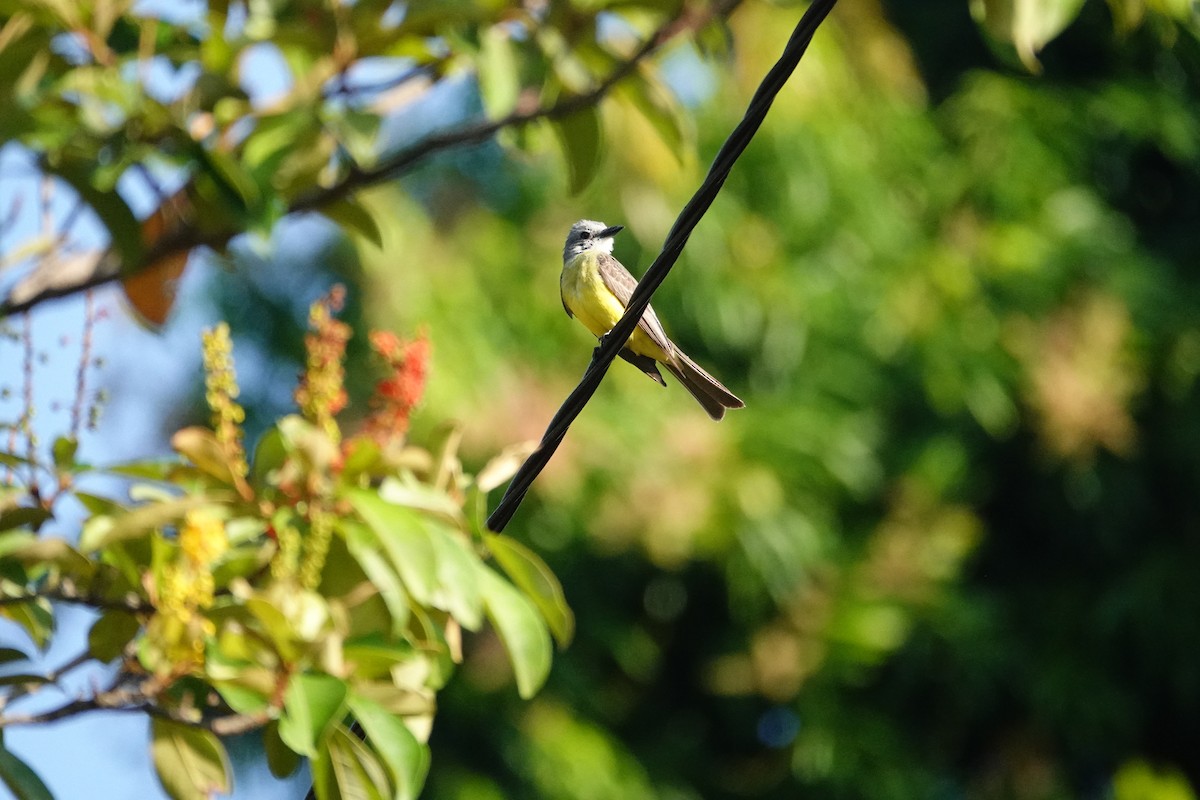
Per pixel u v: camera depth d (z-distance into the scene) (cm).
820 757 1543
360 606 555
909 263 1606
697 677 1695
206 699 585
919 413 1636
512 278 1530
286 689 520
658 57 793
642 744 1667
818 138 1562
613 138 1394
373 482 580
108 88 632
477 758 1531
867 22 1692
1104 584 1692
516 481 609
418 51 743
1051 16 669
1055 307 1620
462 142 769
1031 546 1759
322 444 536
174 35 720
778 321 1540
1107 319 1557
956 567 1574
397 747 518
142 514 531
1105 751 1673
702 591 1661
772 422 1513
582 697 1588
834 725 1559
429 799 1504
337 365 558
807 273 1570
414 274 1441
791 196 1562
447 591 531
